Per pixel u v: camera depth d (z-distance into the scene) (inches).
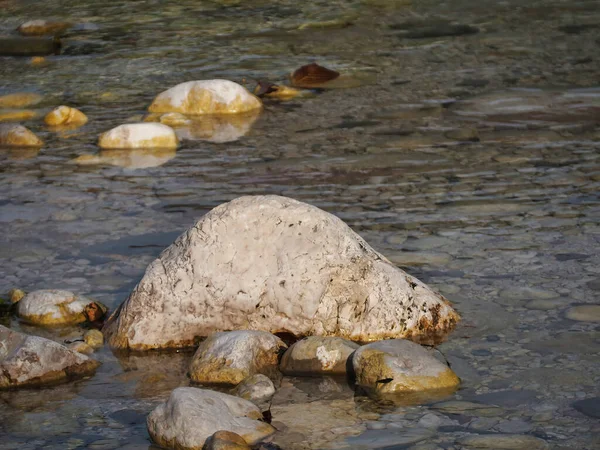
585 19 1776.6
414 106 1291.8
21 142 1182.9
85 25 1871.3
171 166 1079.0
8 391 604.7
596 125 1179.3
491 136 1146.7
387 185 981.2
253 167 1060.5
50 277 780.6
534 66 1482.5
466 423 536.7
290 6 1984.5
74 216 922.7
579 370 597.0
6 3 2081.7
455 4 1936.5
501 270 759.1
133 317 668.1
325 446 514.6
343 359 617.0
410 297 669.3
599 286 723.4
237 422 531.8
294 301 659.4
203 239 674.2
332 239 673.0
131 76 1503.4
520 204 911.7
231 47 1668.3
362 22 1822.1
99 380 617.0
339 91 1385.3
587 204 904.3
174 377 618.8
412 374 586.2
